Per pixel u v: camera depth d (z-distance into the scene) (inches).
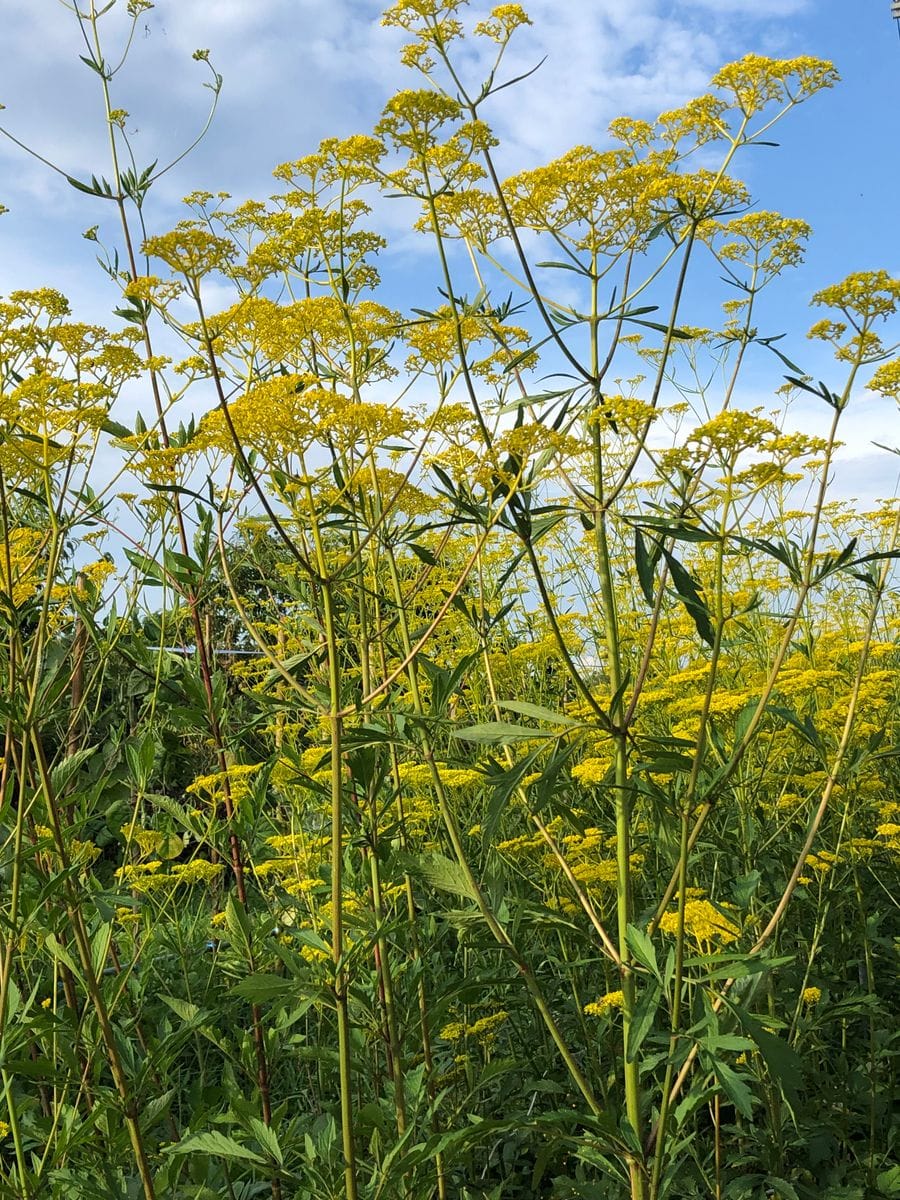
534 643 96.0
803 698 93.4
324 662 69.4
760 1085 64.7
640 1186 51.9
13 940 54.8
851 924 78.8
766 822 79.2
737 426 52.1
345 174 62.6
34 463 59.2
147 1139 62.5
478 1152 68.4
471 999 61.5
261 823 85.7
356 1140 62.7
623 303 57.4
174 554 67.9
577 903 69.8
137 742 73.9
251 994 50.6
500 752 84.1
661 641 103.7
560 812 60.8
